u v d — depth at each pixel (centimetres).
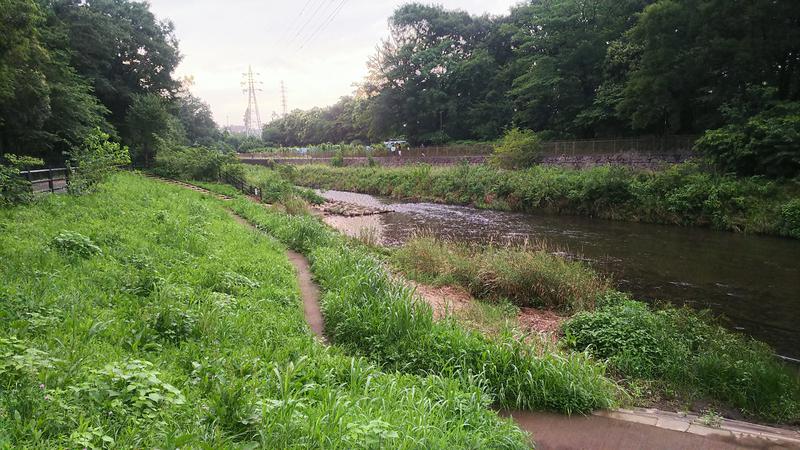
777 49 2520
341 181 4697
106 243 952
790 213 2019
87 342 493
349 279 971
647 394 691
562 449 513
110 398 369
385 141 7275
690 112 3322
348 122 8788
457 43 6116
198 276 869
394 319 726
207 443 320
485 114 5559
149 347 538
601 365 712
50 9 2914
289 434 356
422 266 1355
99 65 3519
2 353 393
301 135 10288
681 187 2456
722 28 2656
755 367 728
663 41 2802
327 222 2394
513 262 1211
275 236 1606
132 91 3866
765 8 2436
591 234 2158
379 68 6275
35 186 1639
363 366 581
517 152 3728
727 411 662
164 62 4025
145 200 1686
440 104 5788
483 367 623
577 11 4044
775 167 2231
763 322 1059
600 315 891
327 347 652
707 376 721
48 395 344
